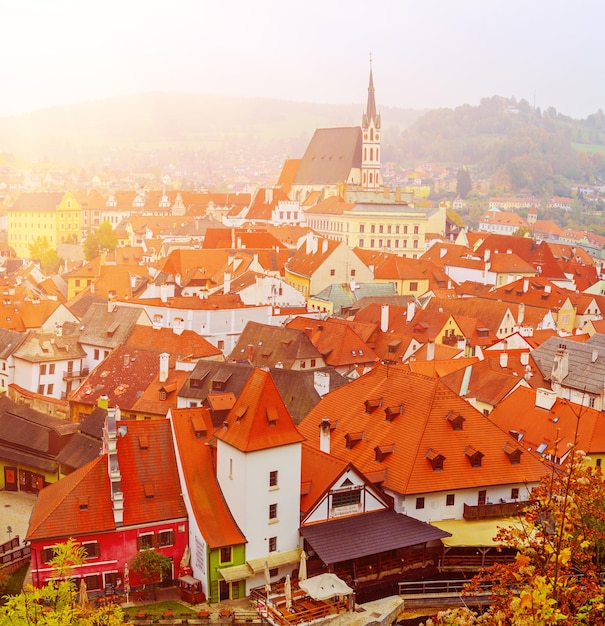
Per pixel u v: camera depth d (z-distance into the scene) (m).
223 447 75.38
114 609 56.72
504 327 160.12
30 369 135.50
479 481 78.38
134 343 135.12
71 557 60.72
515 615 39.47
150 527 73.94
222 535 72.69
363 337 144.50
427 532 73.56
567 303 184.12
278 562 73.44
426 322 148.88
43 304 162.62
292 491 75.00
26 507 94.56
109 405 113.88
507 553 75.69
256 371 76.69
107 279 194.75
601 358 112.94
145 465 76.81
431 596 71.69
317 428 89.62
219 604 71.50
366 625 67.12
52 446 98.19
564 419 93.12
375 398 87.75
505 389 106.06
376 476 78.31
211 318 155.12
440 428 81.19
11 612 53.72
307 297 197.38
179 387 110.88
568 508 43.78
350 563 73.19
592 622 45.31
